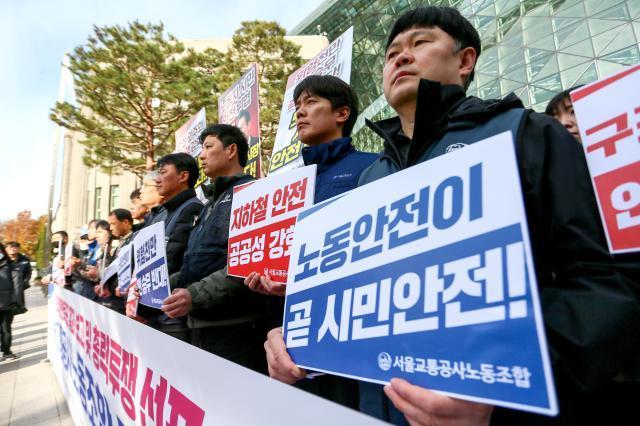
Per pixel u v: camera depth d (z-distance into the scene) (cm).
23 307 562
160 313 247
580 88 80
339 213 92
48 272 1262
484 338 56
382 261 77
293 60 1292
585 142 78
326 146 184
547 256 82
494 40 1755
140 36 1008
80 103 1032
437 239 68
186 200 275
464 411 58
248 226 162
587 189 78
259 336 202
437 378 61
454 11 125
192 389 105
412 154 112
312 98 194
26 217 3831
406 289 70
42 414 330
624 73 73
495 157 63
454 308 62
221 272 186
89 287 509
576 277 73
